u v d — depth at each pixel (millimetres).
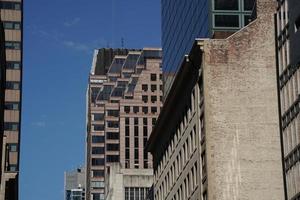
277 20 80875
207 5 111375
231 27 110250
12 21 187125
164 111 106812
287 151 75688
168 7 141875
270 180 84188
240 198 83438
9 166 168875
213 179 83688
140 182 189000
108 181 199750
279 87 79375
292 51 74812
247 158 84688
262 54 88250
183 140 98562
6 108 180125
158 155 118438
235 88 86875
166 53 139250
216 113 86000
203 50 87625
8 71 183250
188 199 94562
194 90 91875
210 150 84688
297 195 71688
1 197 130000
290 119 75000
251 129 85688
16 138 178375
